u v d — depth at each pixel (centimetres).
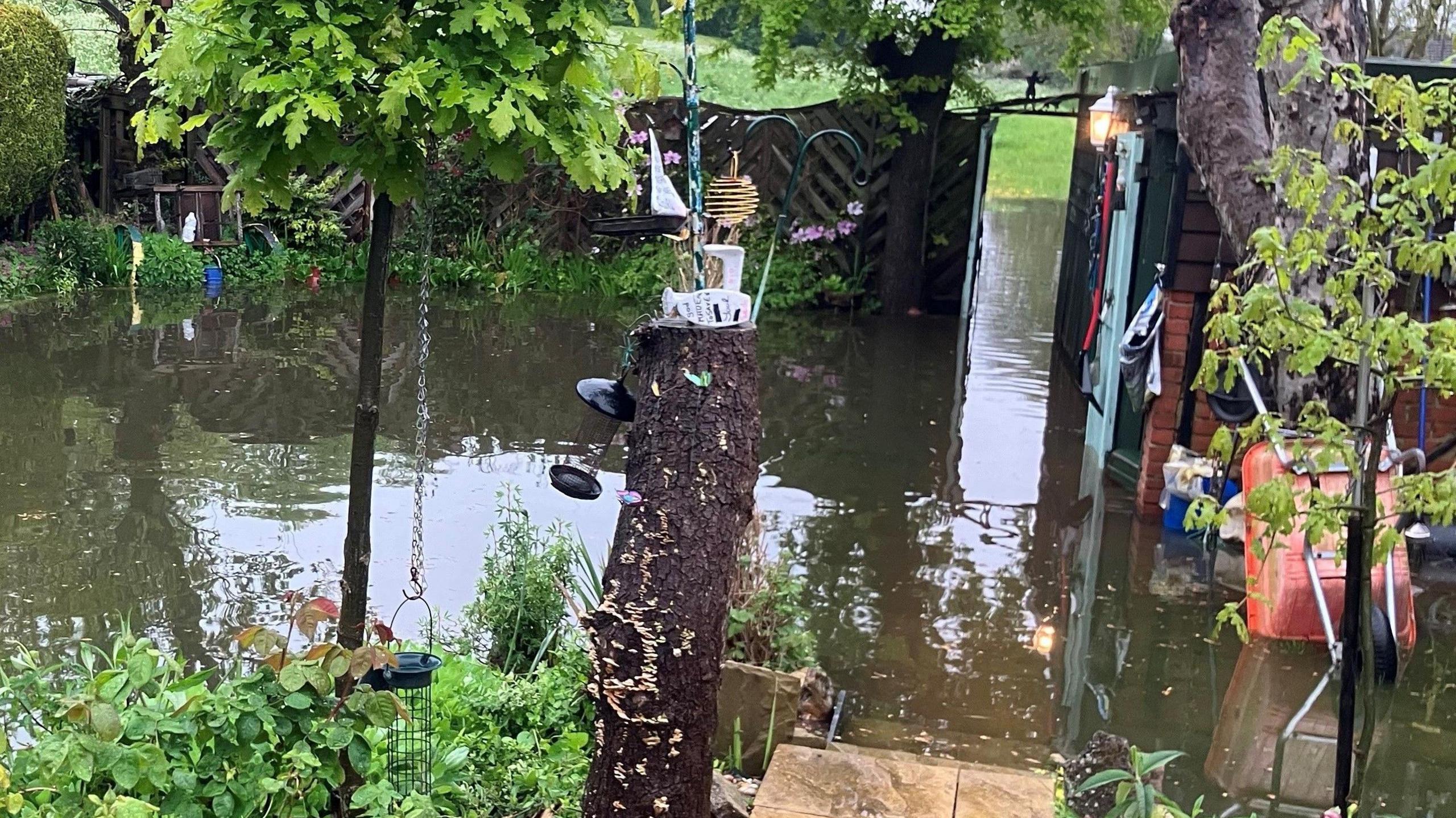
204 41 239
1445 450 373
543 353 934
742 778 364
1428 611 532
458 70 239
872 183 1179
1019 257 1589
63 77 1102
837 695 432
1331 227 316
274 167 248
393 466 650
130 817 236
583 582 478
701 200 279
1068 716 426
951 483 686
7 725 348
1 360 835
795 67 1191
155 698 296
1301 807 373
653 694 276
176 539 533
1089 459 740
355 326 998
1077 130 1048
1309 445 350
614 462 679
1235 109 477
